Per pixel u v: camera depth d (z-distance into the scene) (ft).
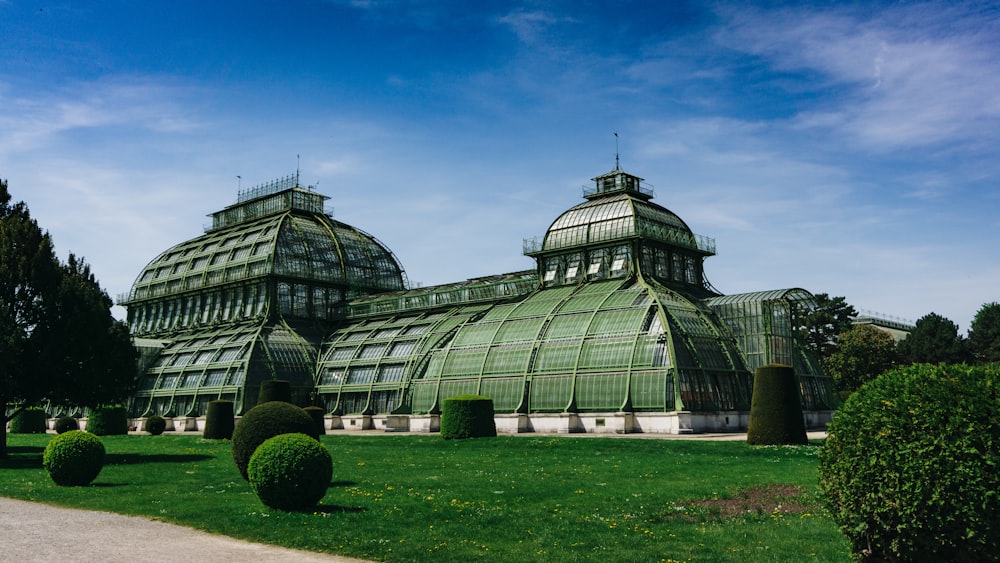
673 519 90.12
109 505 105.09
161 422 323.78
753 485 115.03
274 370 339.36
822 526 82.99
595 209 315.99
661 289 284.20
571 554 73.15
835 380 372.38
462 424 227.61
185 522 91.66
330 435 260.62
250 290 383.04
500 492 112.06
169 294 416.46
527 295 321.52
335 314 392.68
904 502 58.49
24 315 182.50
